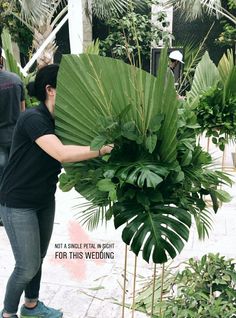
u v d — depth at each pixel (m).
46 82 2.04
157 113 1.70
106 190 1.70
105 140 1.75
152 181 1.58
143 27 10.02
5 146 3.95
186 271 2.23
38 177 2.17
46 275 3.20
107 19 10.12
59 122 1.96
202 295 2.01
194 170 1.77
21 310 2.63
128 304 2.80
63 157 1.89
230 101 3.46
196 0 8.93
